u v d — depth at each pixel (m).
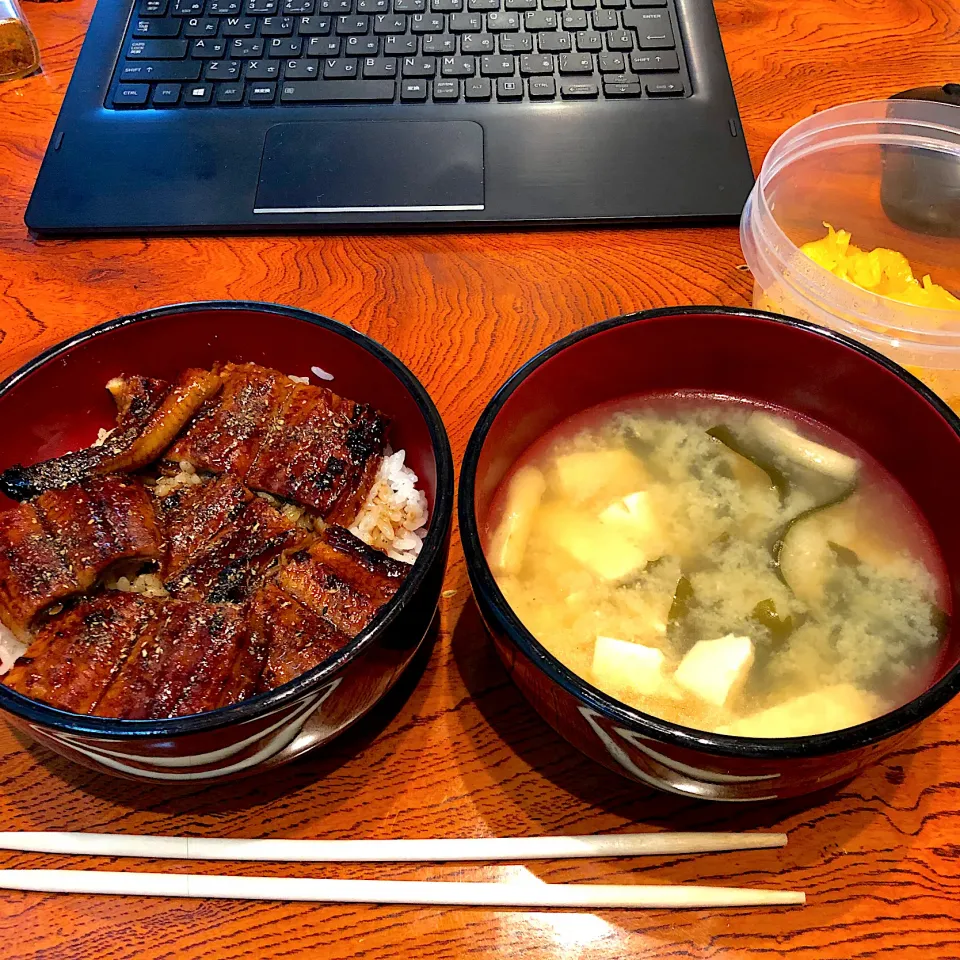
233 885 0.30
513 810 0.31
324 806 0.31
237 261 0.44
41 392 0.35
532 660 0.27
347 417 0.36
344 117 0.46
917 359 0.37
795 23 0.52
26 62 0.50
